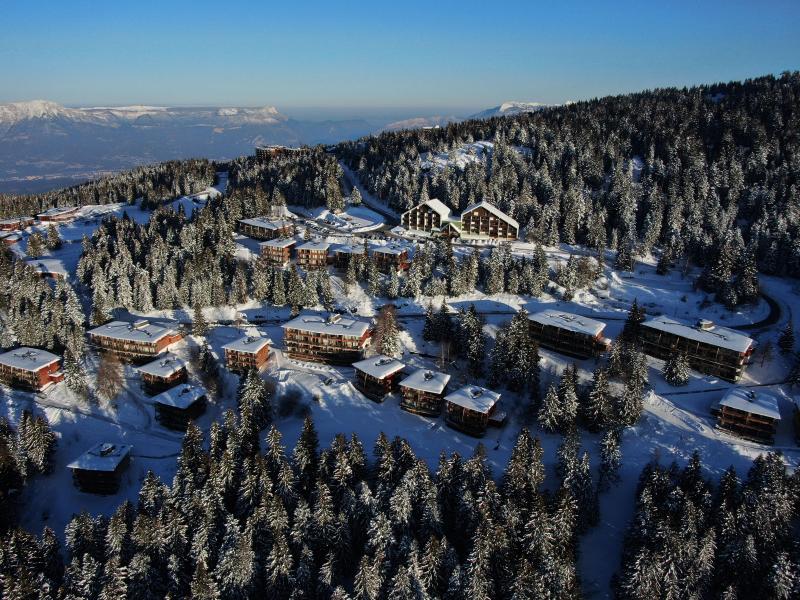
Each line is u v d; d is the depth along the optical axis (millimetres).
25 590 62906
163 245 149625
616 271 149125
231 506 76875
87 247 158500
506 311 129375
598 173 190250
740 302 126125
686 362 98625
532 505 66500
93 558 66750
